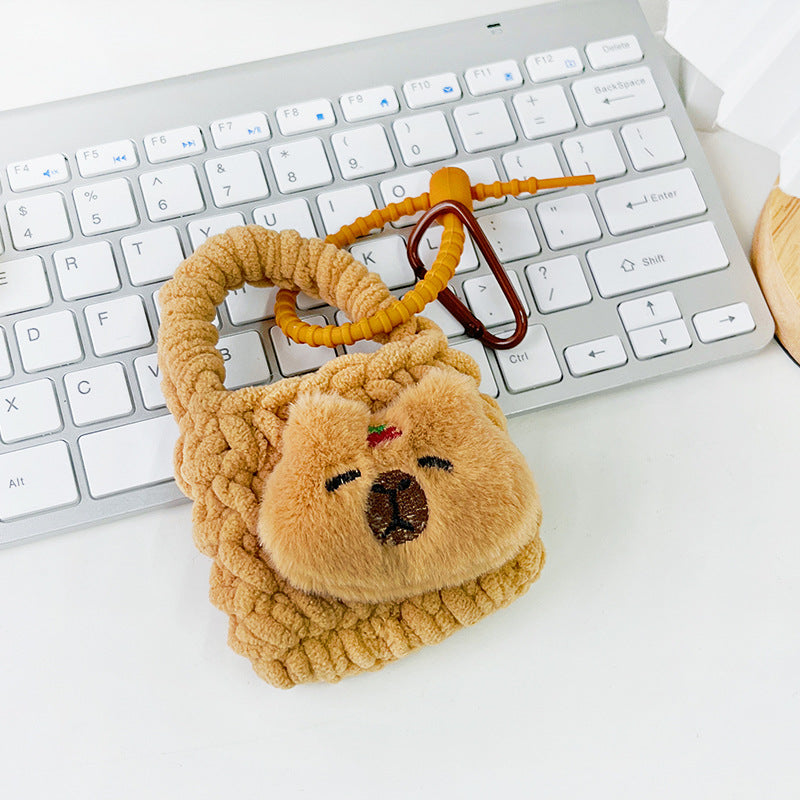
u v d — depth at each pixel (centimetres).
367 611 37
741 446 41
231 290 40
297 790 38
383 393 37
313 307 41
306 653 37
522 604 39
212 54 44
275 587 37
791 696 39
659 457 41
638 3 44
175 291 38
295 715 38
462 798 38
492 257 40
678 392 42
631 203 42
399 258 41
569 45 44
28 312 40
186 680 39
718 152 44
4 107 43
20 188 41
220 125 42
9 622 39
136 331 40
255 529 37
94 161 41
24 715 38
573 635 39
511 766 38
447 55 43
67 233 41
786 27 36
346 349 41
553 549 40
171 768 38
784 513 41
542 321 41
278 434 37
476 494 36
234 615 37
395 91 43
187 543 40
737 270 42
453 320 41
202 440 37
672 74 44
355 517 36
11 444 39
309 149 42
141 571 39
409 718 38
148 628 39
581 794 38
